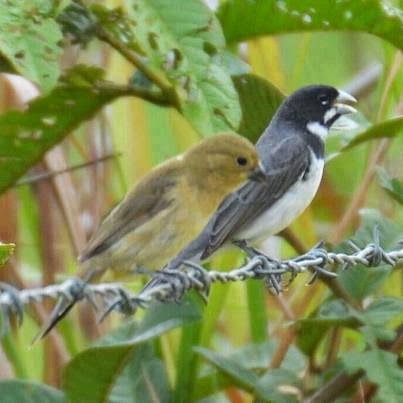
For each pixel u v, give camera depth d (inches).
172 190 414.9
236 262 510.6
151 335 402.3
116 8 416.5
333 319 415.8
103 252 409.1
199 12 389.7
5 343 473.1
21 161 438.3
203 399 439.2
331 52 627.5
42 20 365.4
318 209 603.8
